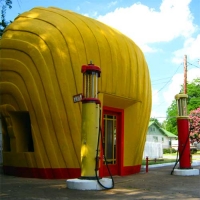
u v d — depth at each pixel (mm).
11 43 11719
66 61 11234
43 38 11352
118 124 13172
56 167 11055
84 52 11555
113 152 12852
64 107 11125
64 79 11148
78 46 11500
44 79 11109
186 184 10492
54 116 11062
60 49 11250
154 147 27469
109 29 13305
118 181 10992
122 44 13031
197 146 49500
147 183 10633
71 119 11125
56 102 11078
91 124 8969
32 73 11258
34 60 11258
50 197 7605
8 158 12070
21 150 11953
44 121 11102
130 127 13180
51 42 11250
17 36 11727
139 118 13297
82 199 7434
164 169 16328
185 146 13758
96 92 9203
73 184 8758
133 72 13016
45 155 11117
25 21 12070
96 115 9047
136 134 13195
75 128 11164
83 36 11742
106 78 11852
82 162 9023
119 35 13516
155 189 9328
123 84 12461
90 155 8914
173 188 9570
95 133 8984
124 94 12508
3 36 12219
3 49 11898
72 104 11156
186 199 7750
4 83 11688
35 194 7984
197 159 26891
